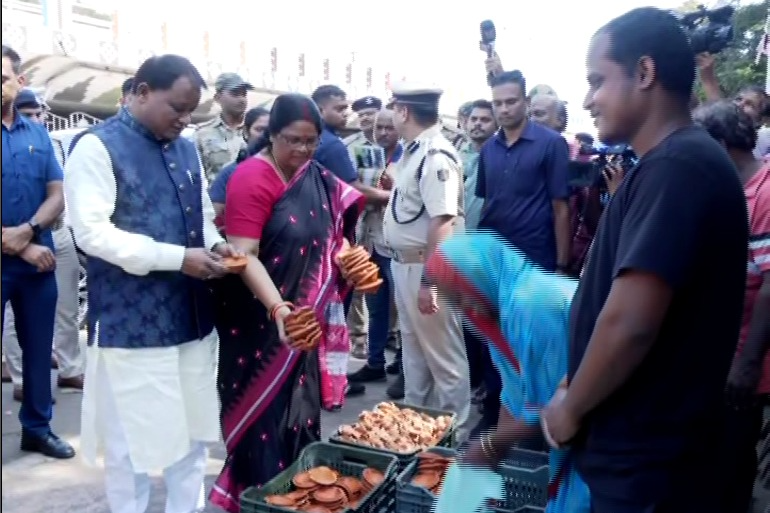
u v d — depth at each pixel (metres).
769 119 3.29
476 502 1.77
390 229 3.47
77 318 4.42
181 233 2.42
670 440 1.34
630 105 1.39
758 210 2.11
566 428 1.42
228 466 2.68
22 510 2.93
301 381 2.67
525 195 3.60
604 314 1.31
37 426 3.44
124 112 2.38
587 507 1.52
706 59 2.52
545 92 4.63
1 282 3.10
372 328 4.79
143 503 2.54
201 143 4.93
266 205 2.52
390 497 2.49
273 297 2.45
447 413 3.19
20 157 3.31
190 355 2.54
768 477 2.41
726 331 1.36
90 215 2.21
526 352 1.58
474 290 1.67
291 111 2.44
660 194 1.28
